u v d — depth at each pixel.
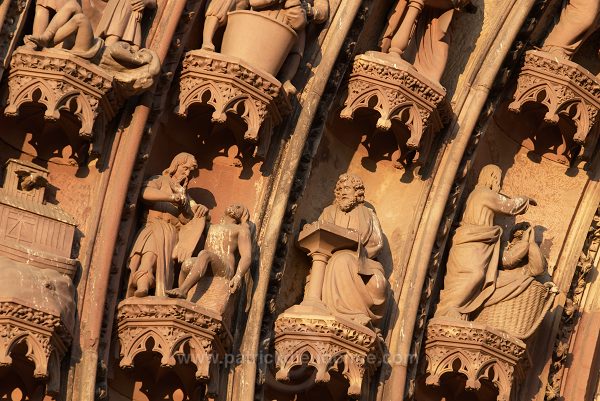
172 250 33.25
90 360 32.16
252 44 33.88
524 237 36.12
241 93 33.53
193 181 34.28
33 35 32.50
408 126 34.88
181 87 33.66
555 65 35.94
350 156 35.66
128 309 32.66
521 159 37.12
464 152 35.78
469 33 36.12
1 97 32.59
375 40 35.38
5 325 31.42
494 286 35.47
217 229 33.62
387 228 35.44
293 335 33.78
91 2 33.22
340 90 35.03
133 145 33.06
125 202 33.03
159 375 33.25
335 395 34.53
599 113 36.31
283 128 34.47
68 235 32.59
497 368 34.88
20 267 31.84
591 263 37.16
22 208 32.41
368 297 34.31
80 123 32.81
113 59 32.72
